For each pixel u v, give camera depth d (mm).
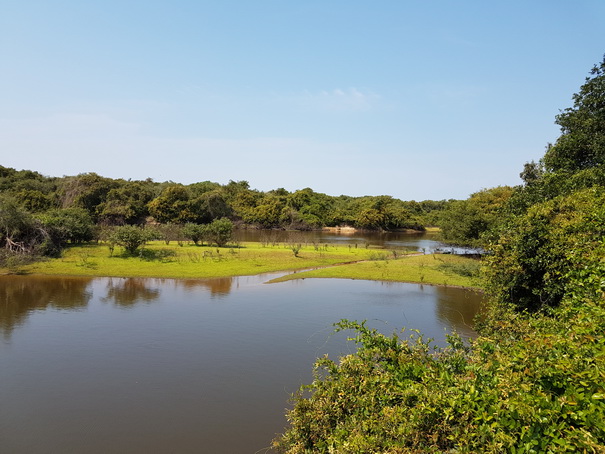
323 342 15070
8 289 23797
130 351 14023
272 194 104625
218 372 12344
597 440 2850
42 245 31391
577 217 9359
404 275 30188
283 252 39406
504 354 4531
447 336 5871
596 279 5742
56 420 9531
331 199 109250
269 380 11820
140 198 67250
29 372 12172
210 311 19547
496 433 3219
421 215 95438
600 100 18000
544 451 2941
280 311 19672
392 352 5457
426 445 3707
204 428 9250
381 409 4633
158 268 30656
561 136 19266
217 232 41688
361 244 57375
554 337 4477
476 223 37938
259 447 8508
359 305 21078
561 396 3275
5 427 9211
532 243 9500
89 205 62281
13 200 34281
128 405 10289
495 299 10672
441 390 4004
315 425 5516
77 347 14320
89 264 30516
